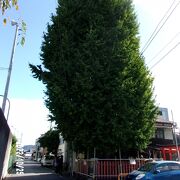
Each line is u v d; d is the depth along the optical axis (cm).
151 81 2005
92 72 1741
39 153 9294
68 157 3266
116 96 1734
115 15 2006
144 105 1850
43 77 1922
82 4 2016
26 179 2100
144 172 1302
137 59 1950
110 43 1875
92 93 1694
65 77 1825
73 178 2258
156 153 2620
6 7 498
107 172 1752
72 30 1952
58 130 1903
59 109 1800
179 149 2692
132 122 1747
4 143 1641
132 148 1897
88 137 1738
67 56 1866
